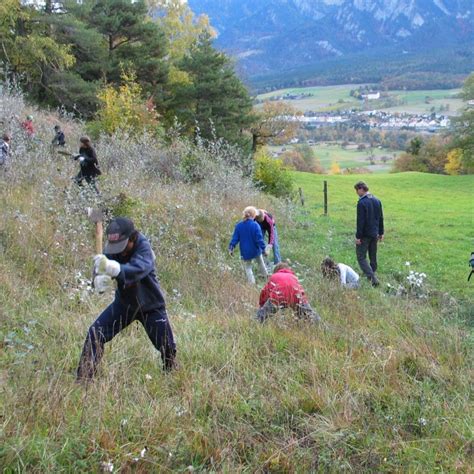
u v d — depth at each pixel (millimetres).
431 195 37406
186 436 3852
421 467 3910
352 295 8453
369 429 4316
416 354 5840
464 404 4883
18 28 33875
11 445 3326
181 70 41844
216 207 13406
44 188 10695
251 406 4375
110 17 38594
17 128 14898
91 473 3359
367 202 10336
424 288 9961
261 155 25516
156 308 4676
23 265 7570
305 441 4090
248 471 3654
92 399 4094
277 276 6855
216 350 5422
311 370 5117
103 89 33688
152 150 16938
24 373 4293
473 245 15234
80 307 6750
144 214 11102
